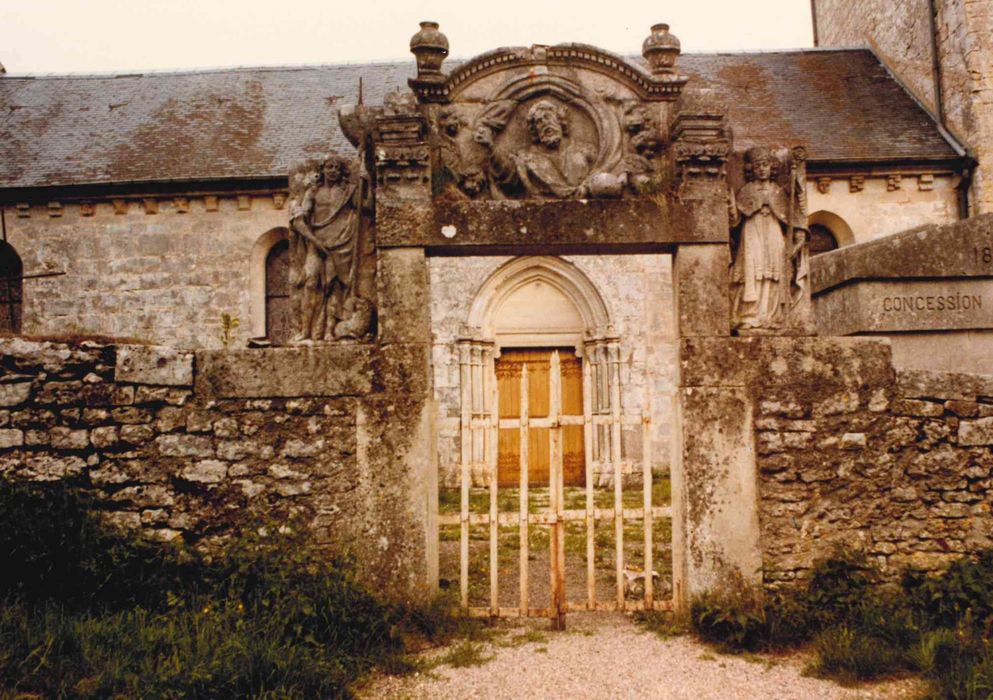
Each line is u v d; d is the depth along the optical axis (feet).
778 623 18.76
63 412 20.03
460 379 50.37
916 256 29.14
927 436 20.40
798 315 21.12
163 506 19.86
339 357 20.03
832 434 20.15
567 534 32.83
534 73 21.07
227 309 52.44
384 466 19.76
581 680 16.96
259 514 19.77
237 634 16.87
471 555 29.12
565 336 52.54
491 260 51.37
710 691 16.38
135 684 15.01
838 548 19.88
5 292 54.65
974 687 15.31
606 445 50.29
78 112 59.82
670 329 51.08
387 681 17.03
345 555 19.36
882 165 51.67
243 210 52.75
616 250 20.80
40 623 16.88
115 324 52.60
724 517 19.81
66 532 18.93
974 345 29.12
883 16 62.59
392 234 20.06
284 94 61.26
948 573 19.51
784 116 56.54
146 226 52.90
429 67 20.79
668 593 22.85
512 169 20.70
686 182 20.40
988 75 51.03
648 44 21.21
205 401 20.06
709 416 20.01
